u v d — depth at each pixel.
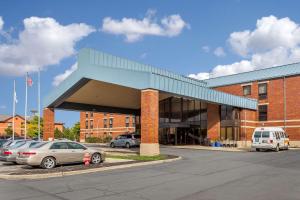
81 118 81.31
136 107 44.22
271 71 42.28
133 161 20.22
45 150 17.83
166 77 26.25
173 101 46.41
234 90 45.38
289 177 13.56
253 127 41.78
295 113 39.03
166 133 46.59
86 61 30.16
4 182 13.55
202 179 13.33
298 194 10.20
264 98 42.22
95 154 19.56
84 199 9.90
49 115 35.50
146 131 24.58
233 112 40.28
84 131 80.00
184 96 29.00
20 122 93.12
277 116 40.66
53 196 10.40
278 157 22.94
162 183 12.49
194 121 43.97
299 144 38.28
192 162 20.22
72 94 33.81
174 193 10.55
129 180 13.35
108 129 73.50
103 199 9.86
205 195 10.16
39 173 15.08
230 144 39.44
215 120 41.81
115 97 37.59
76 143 19.17
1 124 91.56
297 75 39.44
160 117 47.53
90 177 14.43
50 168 17.22
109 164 18.66
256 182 12.41
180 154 26.83
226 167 17.30
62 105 36.84
